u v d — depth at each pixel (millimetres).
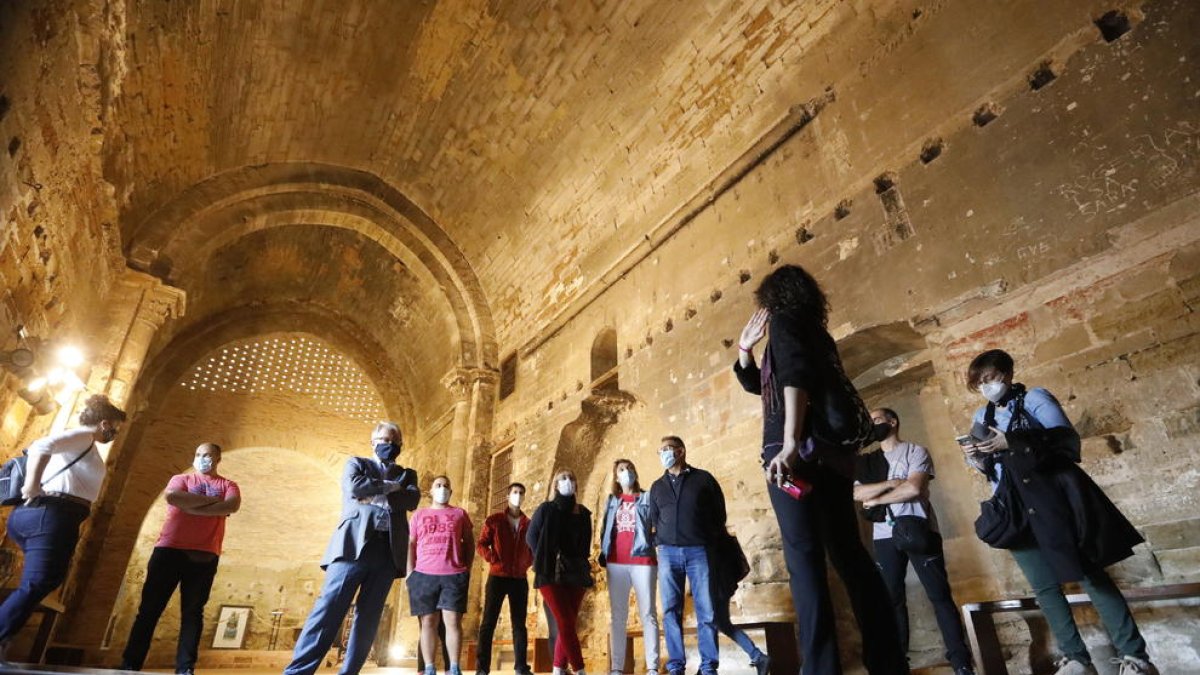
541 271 11086
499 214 11547
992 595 4508
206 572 4324
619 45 8383
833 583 5359
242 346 14828
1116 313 3869
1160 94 3977
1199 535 3273
